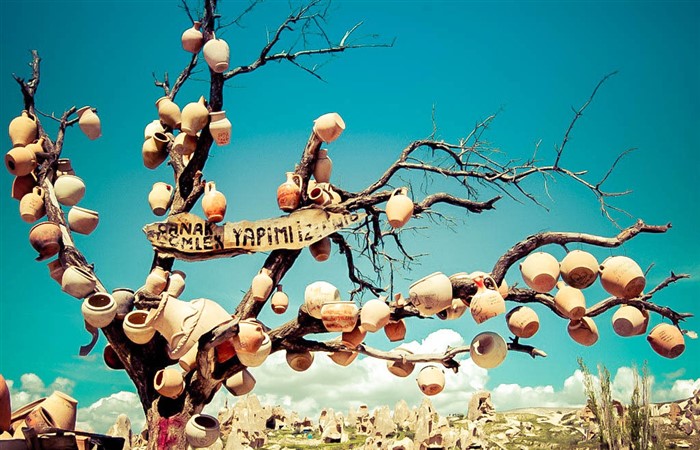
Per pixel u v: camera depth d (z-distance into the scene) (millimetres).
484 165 5109
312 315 4168
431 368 4285
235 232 4395
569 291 4020
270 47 5293
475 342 3971
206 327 3922
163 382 4102
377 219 5230
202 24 5230
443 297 3920
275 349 4289
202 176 5059
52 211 4625
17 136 4789
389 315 4129
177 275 5039
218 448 11656
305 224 4430
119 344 4363
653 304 4172
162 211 5137
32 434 3172
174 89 5512
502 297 4047
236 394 4406
